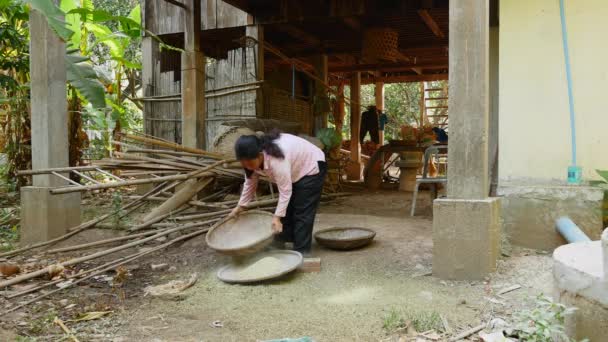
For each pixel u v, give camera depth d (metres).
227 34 9.27
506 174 4.62
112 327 3.01
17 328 2.98
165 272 4.16
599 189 4.16
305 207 4.12
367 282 3.71
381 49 8.46
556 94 4.44
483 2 3.63
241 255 3.82
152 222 5.23
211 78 8.09
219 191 6.61
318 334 2.88
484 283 3.60
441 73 13.53
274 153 3.75
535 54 4.48
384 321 2.99
